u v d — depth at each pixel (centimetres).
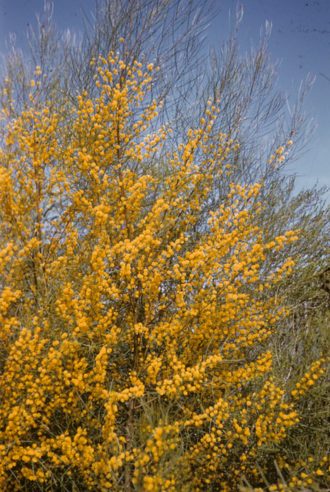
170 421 310
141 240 321
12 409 307
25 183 354
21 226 337
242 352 395
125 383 365
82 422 344
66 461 290
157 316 375
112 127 358
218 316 342
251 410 337
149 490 230
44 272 350
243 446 345
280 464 339
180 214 409
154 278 335
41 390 303
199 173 393
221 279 351
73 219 365
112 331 327
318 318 410
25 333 303
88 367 372
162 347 386
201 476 327
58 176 342
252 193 360
